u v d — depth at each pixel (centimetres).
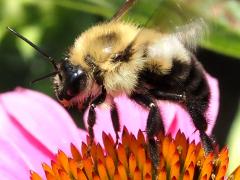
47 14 11
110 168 7
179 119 8
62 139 8
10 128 8
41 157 8
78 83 8
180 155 8
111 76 8
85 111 8
